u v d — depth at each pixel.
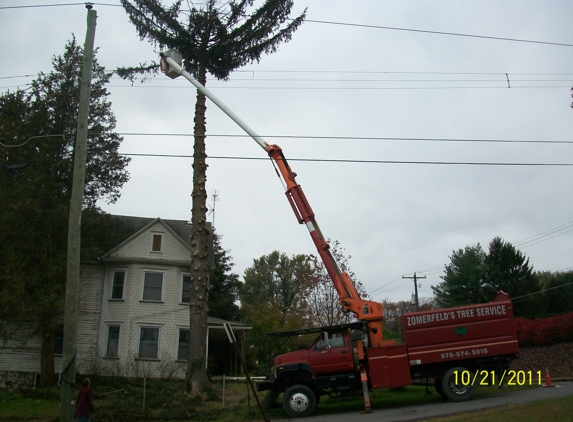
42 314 20.48
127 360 26.45
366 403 14.17
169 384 23.86
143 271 28.05
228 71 21.30
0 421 15.15
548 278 52.88
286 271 63.59
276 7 19.95
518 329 35.09
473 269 46.88
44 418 15.53
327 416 14.10
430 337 14.77
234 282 47.59
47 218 22.00
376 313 15.45
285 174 16.39
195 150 20.41
